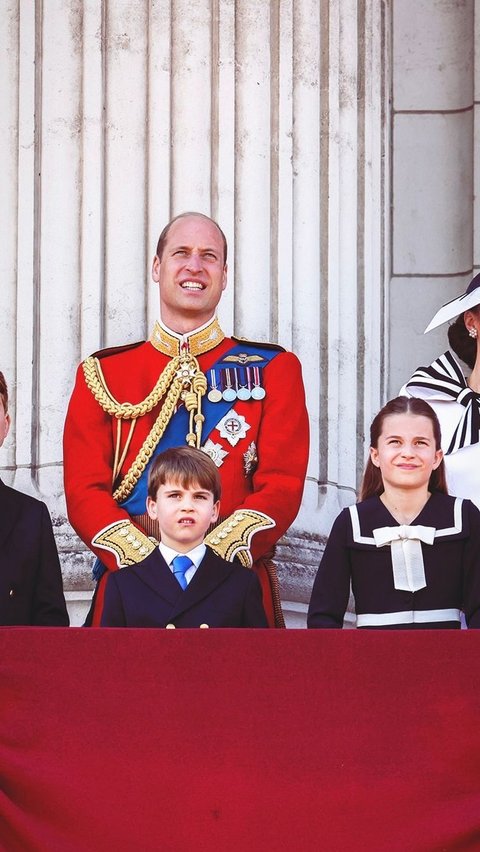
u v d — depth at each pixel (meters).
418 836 19.02
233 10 29.84
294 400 24.97
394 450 22.45
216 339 25.44
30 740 19.41
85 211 29.30
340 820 19.16
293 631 19.73
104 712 19.48
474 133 33.47
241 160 29.62
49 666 19.59
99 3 29.66
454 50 33.91
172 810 19.17
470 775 19.34
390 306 33.28
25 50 29.78
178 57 29.55
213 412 24.81
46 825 19.11
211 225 25.48
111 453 24.88
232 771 19.31
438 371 25.48
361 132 31.56
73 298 29.22
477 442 24.77
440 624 22.11
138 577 22.38
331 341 30.23
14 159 29.61
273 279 29.64
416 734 19.45
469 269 33.28
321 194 30.47
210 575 22.30
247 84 29.78
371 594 22.27
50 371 29.05
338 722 19.50
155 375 25.19
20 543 22.95
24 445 28.94
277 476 24.19
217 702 19.53
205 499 22.33
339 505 29.95
